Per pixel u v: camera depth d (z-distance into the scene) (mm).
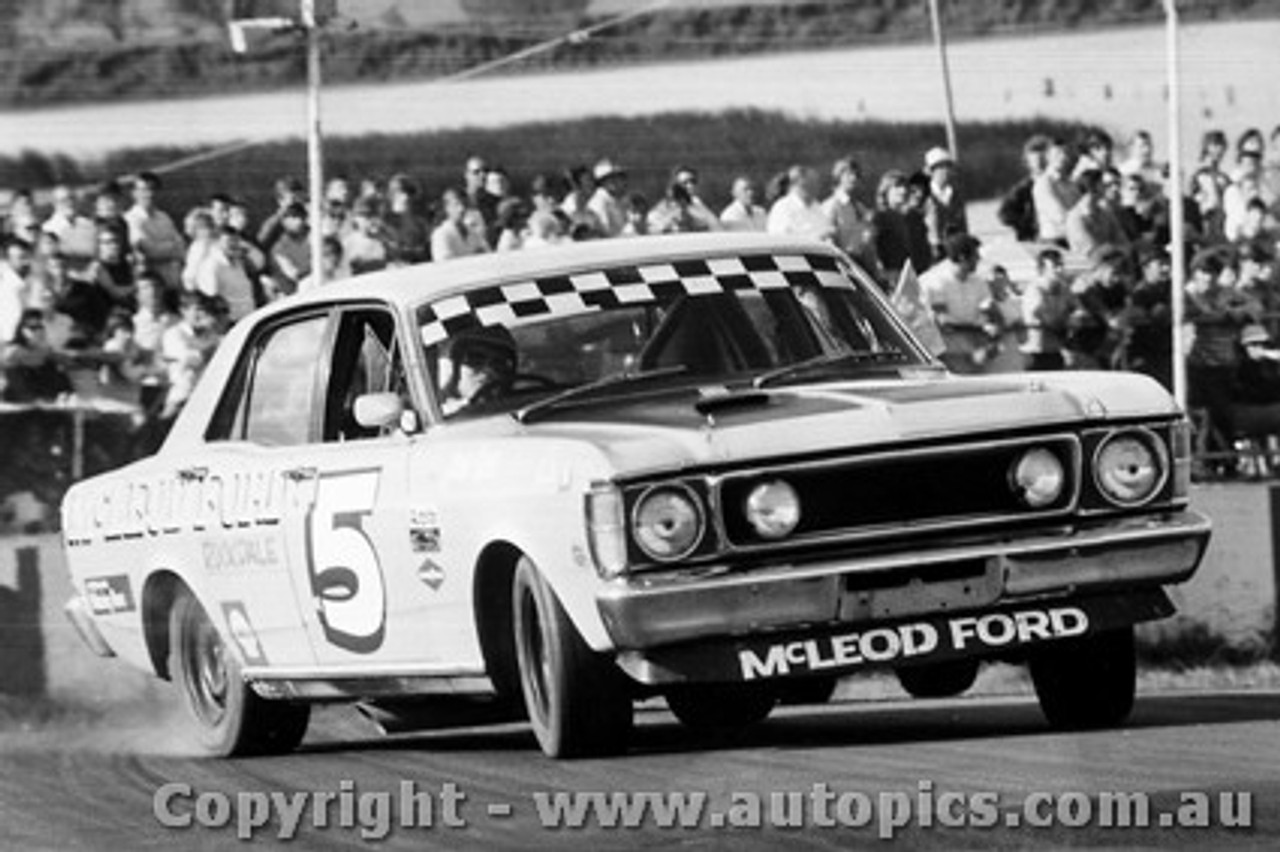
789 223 58844
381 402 22797
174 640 27469
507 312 23375
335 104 58875
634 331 23203
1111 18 61719
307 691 25141
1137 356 57812
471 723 25812
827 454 20422
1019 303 57938
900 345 23766
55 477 53719
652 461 20219
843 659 20453
